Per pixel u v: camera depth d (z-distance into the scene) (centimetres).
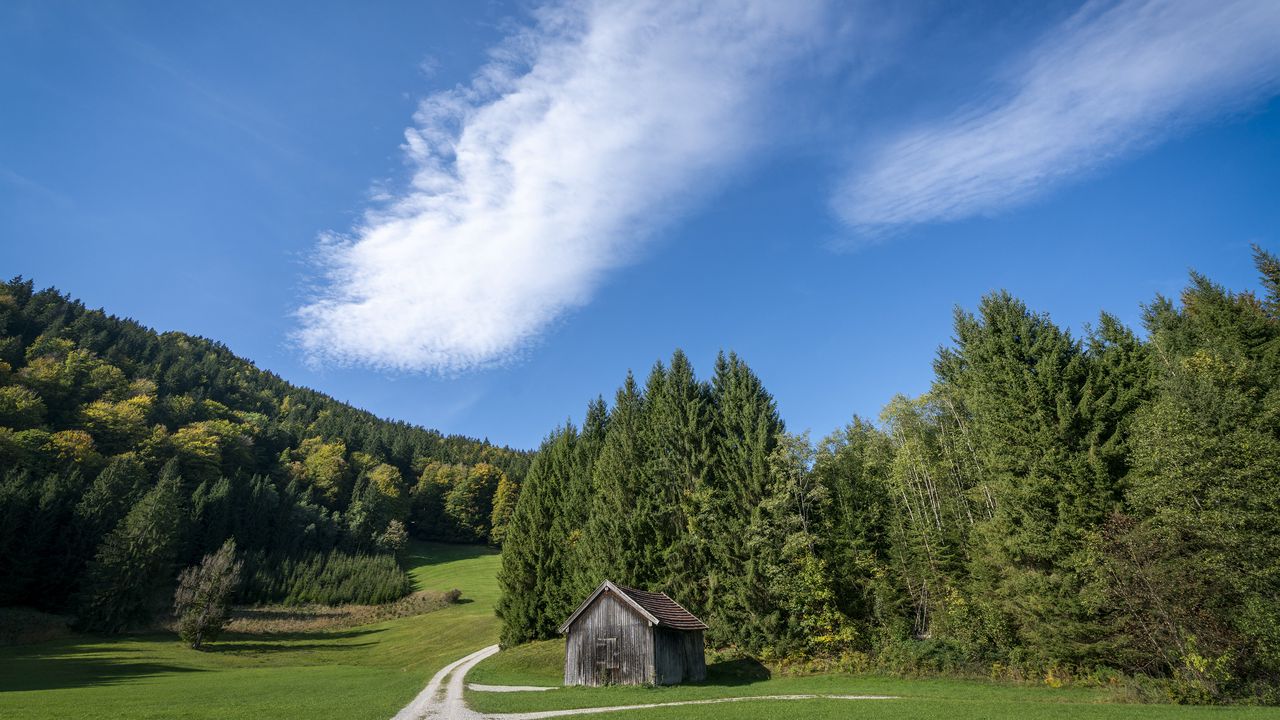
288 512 11575
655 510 4781
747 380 4878
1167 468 2727
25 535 7638
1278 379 3177
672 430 5009
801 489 4356
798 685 3309
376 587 9844
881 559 4469
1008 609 3419
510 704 2736
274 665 5662
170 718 2261
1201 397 2711
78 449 9531
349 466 15212
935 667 3500
